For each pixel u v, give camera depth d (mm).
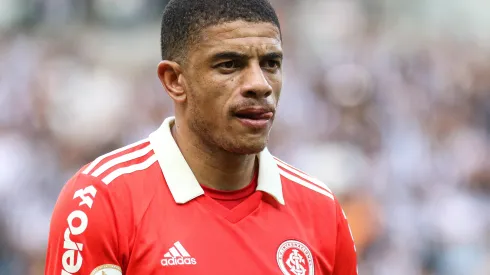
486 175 37812
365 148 42812
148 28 69188
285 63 56281
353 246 14172
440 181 39469
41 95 48562
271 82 12672
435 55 59625
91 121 44625
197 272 12406
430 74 54500
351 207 36562
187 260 12430
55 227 12625
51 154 41281
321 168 39594
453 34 68562
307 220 13586
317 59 56750
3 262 34688
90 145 43281
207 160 13086
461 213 36062
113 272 12336
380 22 69250
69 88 50750
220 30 12453
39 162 39062
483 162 39938
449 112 47875
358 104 47750
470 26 71000
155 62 61938
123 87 51062
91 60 59250
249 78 12406
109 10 69438
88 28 68562
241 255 12695
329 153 40531
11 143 39906
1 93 48750
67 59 57688
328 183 38812
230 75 12516
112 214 12492
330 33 65562
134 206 12641
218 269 12516
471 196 36906
